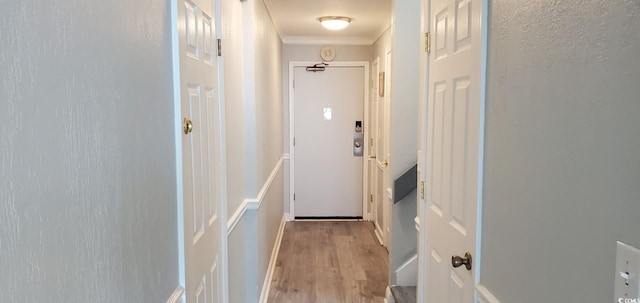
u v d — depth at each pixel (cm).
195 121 160
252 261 292
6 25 63
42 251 71
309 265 414
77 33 82
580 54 84
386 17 415
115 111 98
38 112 71
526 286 107
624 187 72
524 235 107
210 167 184
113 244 96
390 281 319
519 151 110
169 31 135
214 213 192
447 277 170
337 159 568
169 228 134
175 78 138
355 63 552
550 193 95
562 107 90
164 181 130
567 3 88
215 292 194
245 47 280
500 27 120
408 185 306
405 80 308
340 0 354
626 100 71
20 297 66
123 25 102
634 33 69
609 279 76
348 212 577
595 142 79
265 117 347
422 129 205
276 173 449
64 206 78
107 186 94
